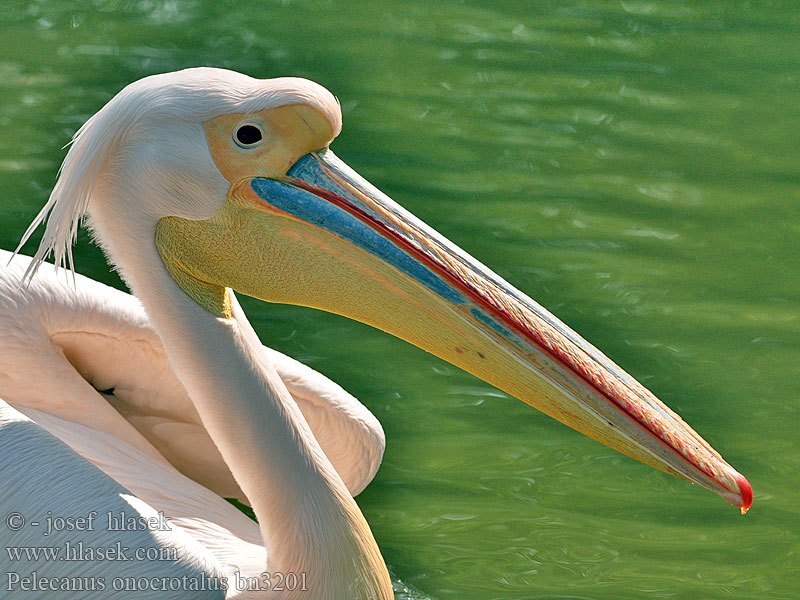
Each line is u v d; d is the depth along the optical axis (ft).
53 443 21.03
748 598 26.78
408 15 65.36
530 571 27.63
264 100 20.15
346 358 35.91
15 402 24.36
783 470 31.22
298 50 59.36
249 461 21.17
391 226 20.74
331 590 21.33
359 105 53.78
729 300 39.34
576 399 20.77
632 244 42.78
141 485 24.13
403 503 30.07
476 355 20.85
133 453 24.89
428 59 59.47
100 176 20.47
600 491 30.73
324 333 37.22
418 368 35.78
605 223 44.27
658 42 63.57
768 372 35.42
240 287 21.12
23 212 41.63
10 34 58.85
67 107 50.85
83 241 40.22
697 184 47.96
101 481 20.83
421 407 33.91
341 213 20.59
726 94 57.31
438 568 27.68
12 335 23.85
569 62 60.29
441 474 31.19
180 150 20.15
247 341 21.39
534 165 48.80
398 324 20.98
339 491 21.74
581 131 52.47
